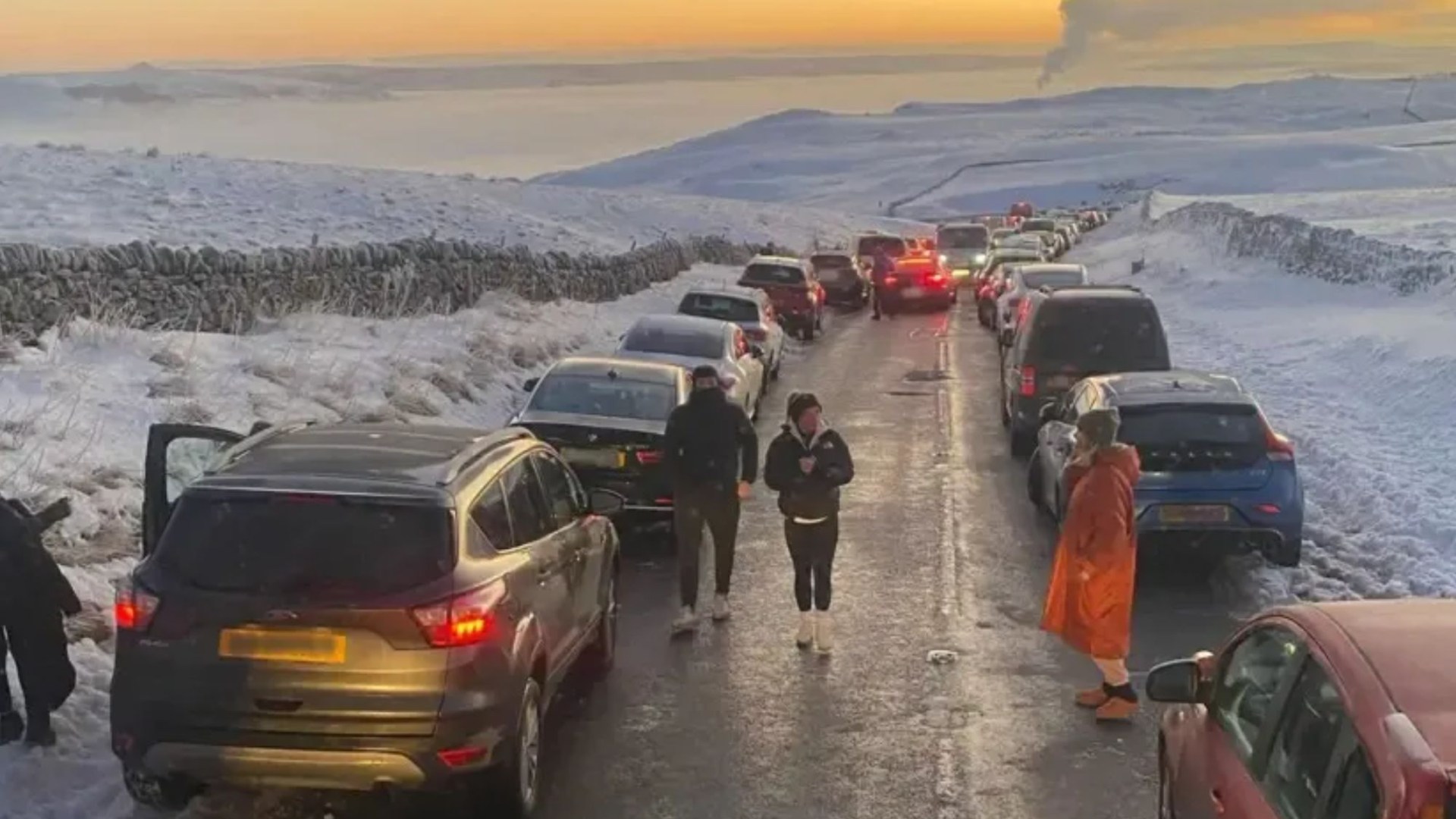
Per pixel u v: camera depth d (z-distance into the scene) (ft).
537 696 24.71
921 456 59.41
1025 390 57.21
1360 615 16.21
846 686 31.24
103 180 87.76
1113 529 28.99
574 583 28.09
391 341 66.90
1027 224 218.18
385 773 21.45
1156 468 38.65
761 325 79.92
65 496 36.94
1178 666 19.52
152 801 23.80
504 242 99.66
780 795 25.36
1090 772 26.48
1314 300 110.52
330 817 23.82
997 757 27.20
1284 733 16.01
